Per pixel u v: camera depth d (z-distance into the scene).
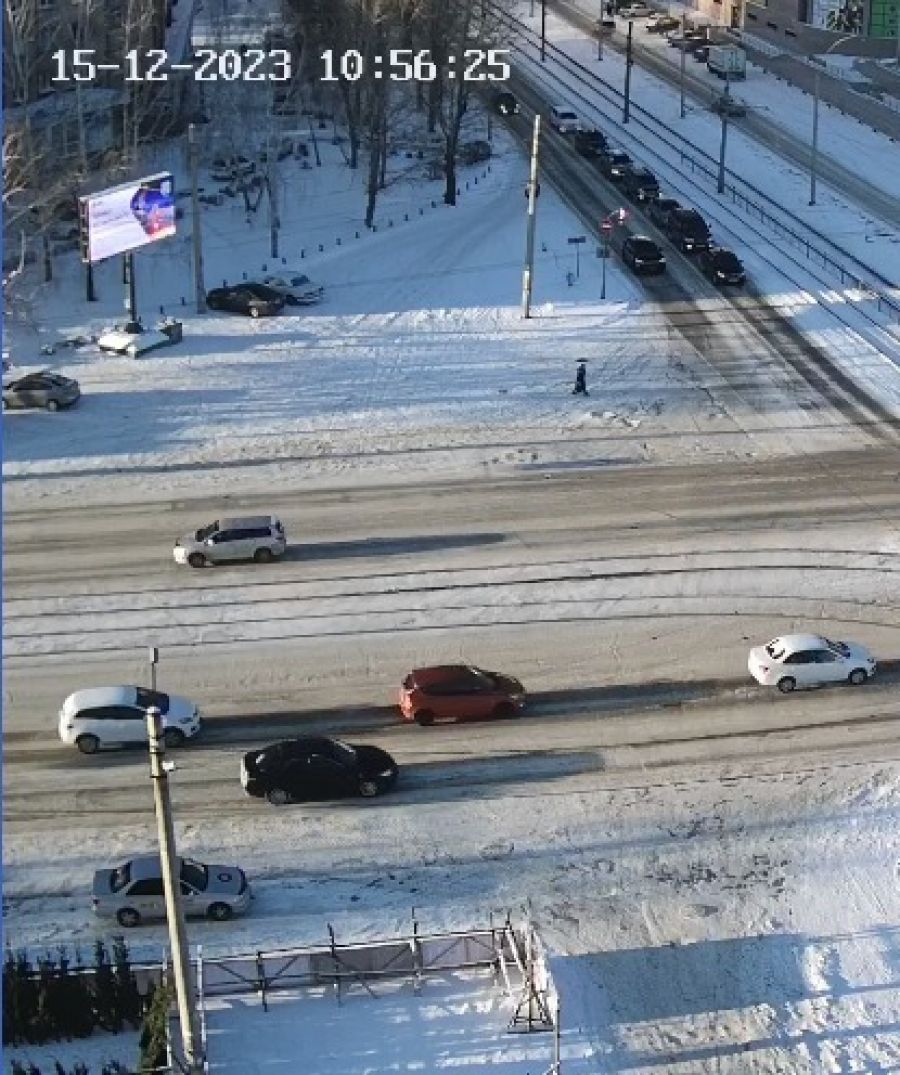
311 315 80.81
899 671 51.41
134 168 86.19
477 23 128.25
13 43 85.44
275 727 47.94
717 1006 37.25
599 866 42.00
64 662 51.34
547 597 55.47
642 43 150.12
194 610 54.44
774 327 80.81
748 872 41.94
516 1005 36.62
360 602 54.97
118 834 42.94
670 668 51.31
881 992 37.84
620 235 94.56
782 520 61.31
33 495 62.34
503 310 82.00
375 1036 35.69
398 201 100.44
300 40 109.19
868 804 44.88
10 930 39.16
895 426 69.88
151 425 68.31
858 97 131.12
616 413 70.38
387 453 66.25
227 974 36.69
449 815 43.94
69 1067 34.47
